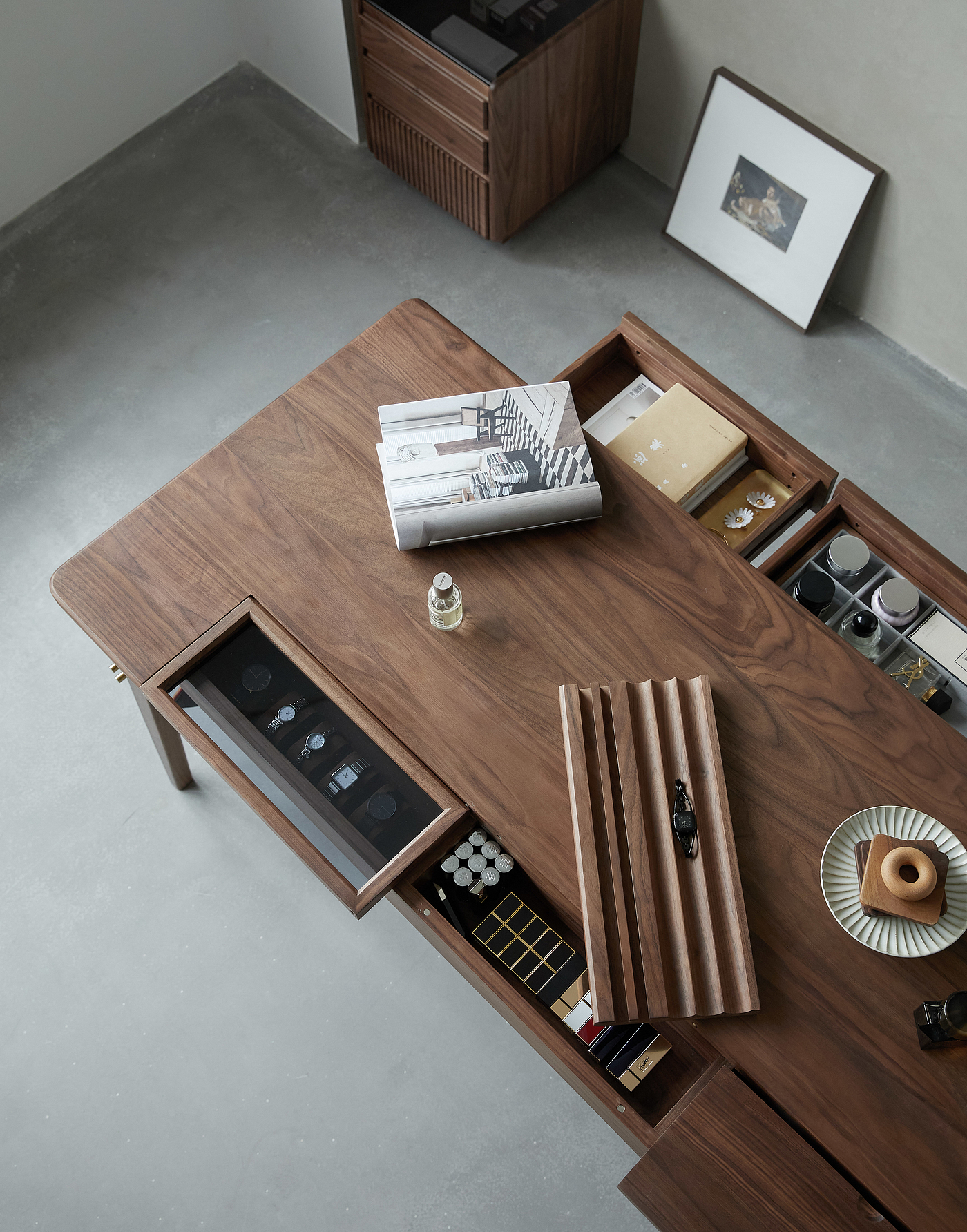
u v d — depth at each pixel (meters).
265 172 3.22
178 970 2.30
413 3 2.70
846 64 2.51
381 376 1.99
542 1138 2.16
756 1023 1.54
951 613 1.96
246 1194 2.13
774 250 2.89
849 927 1.57
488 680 1.75
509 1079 2.21
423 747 1.71
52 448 2.84
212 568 1.83
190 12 3.13
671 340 2.96
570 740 1.67
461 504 1.82
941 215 2.59
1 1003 2.27
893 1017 1.54
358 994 2.28
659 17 2.79
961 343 2.81
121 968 2.30
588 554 1.84
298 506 1.88
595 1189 2.12
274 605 1.81
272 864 2.39
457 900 1.75
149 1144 2.16
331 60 3.05
